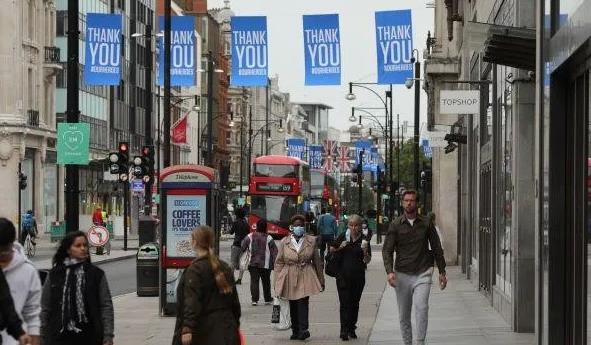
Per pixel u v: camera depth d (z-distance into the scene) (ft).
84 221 542.57
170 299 160.76
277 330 143.84
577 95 87.45
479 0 208.95
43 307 75.41
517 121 132.67
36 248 403.95
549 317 92.38
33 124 484.74
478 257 204.95
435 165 365.40
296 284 131.85
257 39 262.67
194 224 157.28
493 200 171.01
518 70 132.16
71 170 133.39
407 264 110.11
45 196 510.58
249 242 180.86
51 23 520.01
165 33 226.79
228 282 78.23
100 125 582.76
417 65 363.97
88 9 556.92
